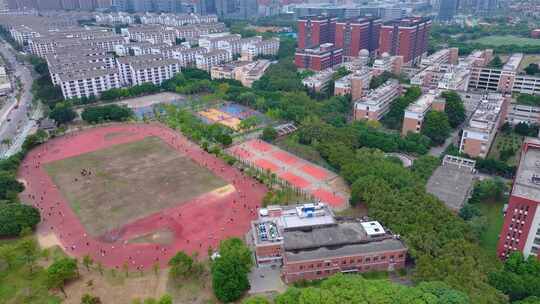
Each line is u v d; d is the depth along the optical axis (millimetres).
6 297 144375
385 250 154500
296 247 157500
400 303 118125
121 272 157750
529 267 141500
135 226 187125
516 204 147750
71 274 148875
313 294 122562
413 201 175750
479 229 168125
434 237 153375
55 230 184000
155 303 131875
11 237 177125
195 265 156125
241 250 153500
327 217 179625
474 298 121000
